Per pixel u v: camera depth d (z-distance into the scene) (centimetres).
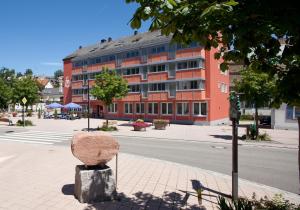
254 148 1833
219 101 4256
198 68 3897
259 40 376
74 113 5519
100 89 2941
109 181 704
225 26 341
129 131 2856
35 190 785
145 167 1134
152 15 356
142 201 711
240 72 2100
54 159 1275
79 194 691
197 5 330
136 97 4641
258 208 564
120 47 4881
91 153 697
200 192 700
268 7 309
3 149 1605
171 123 4141
